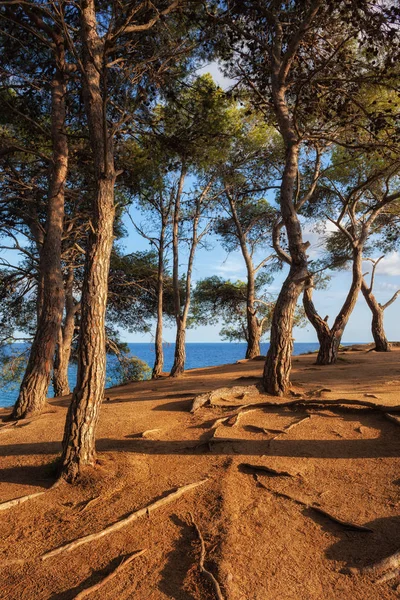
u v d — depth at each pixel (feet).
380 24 29.50
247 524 15.98
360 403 27.25
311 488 18.47
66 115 41.22
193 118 38.27
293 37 32.24
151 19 27.43
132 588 12.84
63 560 14.29
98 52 23.45
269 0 33.35
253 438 23.81
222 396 30.96
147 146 40.32
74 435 20.16
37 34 26.03
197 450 22.59
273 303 83.87
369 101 41.68
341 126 37.93
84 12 23.38
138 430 25.84
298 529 15.79
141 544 14.99
